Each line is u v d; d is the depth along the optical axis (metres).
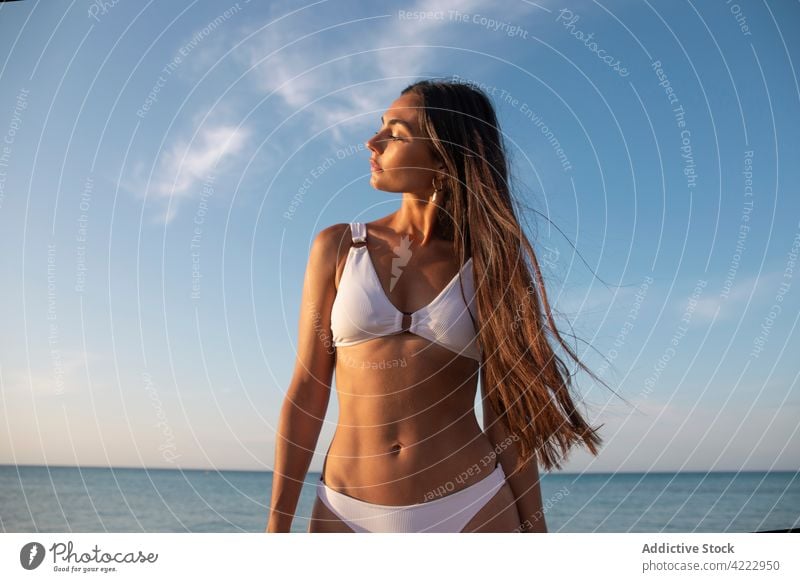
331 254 2.16
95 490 23.86
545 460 2.29
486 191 2.21
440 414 2.04
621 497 25.25
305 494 12.20
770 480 25.44
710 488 25.59
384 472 1.99
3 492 24.30
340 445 2.06
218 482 24.20
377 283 2.08
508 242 2.20
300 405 2.12
